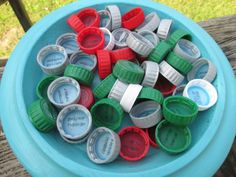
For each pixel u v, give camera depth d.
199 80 0.24
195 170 0.21
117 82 0.24
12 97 0.22
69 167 0.19
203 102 0.24
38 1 0.55
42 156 0.21
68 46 0.27
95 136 0.23
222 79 0.24
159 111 0.23
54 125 0.23
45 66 0.25
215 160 0.21
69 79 0.24
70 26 0.27
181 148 0.22
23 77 0.23
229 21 0.30
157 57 0.25
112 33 0.27
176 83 0.25
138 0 0.27
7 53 0.50
